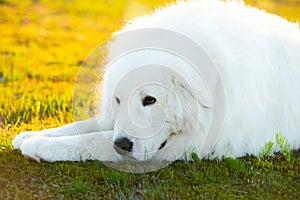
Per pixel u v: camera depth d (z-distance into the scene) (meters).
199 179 5.22
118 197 4.89
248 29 5.93
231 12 6.09
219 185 5.15
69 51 14.37
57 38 15.92
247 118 5.66
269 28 6.26
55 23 17.95
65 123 7.46
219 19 5.81
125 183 5.09
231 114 5.56
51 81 11.10
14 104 8.56
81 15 19.34
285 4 18.53
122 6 20.92
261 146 5.89
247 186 5.16
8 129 7.16
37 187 5.10
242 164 5.45
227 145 5.71
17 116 7.79
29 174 5.38
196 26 5.56
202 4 6.12
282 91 6.03
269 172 5.48
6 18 18.17
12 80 11.12
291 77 6.14
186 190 5.04
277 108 5.97
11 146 6.20
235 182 5.23
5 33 16.17
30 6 20.33
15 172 5.41
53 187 5.11
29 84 10.68
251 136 5.80
